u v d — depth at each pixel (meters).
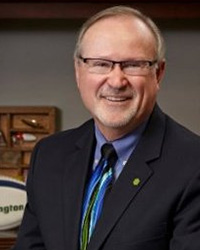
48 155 1.21
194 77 2.27
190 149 1.03
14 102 2.30
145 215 0.98
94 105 1.05
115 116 1.03
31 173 1.23
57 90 2.29
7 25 2.26
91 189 1.08
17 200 1.78
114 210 1.00
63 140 1.23
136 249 0.97
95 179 1.09
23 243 1.21
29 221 1.22
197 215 0.97
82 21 2.23
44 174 1.18
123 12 1.03
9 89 2.29
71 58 2.27
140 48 1.00
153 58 1.02
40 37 2.27
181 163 1.01
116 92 1.01
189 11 2.02
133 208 0.99
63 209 1.10
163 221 0.98
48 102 2.29
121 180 1.03
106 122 1.04
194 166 0.99
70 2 2.01
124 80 1.01
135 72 1.01
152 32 1.03
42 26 2.26
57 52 2.27
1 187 1.78
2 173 2.24
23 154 2.26
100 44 1.01
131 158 1.05
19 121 2.26
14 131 2.25
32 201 1.21
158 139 1.06
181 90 2.28
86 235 1.03
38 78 2.29
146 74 1.02
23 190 1.80
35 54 2.28
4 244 1.73
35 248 1.20
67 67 2.28
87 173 1.11
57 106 2.29
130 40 1.00
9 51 2.28
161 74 1.09
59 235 1.08
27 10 2.02
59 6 2.02
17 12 2.02
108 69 1.02
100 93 1.03
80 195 1.08
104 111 1.04
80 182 1.10
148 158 1.04
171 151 1.04
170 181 0.99
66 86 2.29
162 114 1.14
